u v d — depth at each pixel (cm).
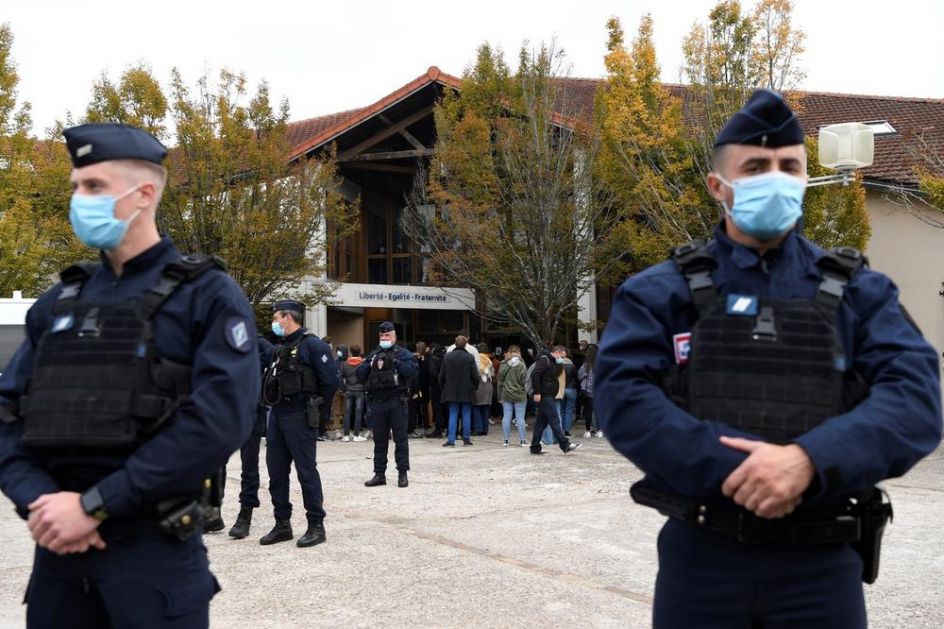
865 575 211
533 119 1712
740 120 219
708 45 1450
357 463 1150
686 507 206
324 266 1867
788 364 200
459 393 1391
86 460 224
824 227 1397
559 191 1706
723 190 223
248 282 1714
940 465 1037
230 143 1692
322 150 2075
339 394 1532
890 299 212
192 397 223
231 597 506
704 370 204
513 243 1753
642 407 200
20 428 237
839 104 2145
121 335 227
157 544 224
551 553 605
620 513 753
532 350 2019
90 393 223
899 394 194
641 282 219
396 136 2206
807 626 200
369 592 513
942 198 1249
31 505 217
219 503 249
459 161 1744
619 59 1557
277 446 650
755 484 184
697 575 206
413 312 2370
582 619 458
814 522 199
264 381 660
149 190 242
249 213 1688
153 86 1672
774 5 1418
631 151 1541
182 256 246
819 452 184
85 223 232
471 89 1828
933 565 559
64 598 228
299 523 728
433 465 1130
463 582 531
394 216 2389
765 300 208
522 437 1378
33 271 1659
